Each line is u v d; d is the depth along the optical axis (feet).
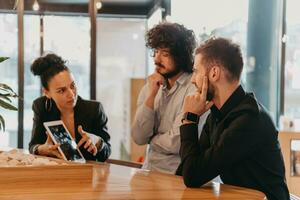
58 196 3.68
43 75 7.20
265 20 14.64
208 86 4.75
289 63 14.43
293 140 11.55
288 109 14.52
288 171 11.42
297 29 14.42
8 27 14.14
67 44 15.08
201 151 4.66
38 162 4.61
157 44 6.44
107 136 7.87
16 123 13.93
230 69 4.66
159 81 6.58
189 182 4.34
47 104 7.58
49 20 14.89
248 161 4.59
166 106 6.59
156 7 15.26
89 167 4.46
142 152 16.80
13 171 4.08
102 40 18.74
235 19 14.51
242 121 4.45
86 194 3.82
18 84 13.91
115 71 19.47
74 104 7.38
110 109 19.53
